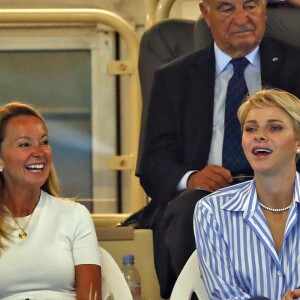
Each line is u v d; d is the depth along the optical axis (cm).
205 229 1405
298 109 1384
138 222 1764
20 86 2131
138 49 2058
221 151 1661
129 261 1648
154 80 1736
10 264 1430
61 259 1449
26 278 1431
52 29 2117
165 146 1698
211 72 1702
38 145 1466
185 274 1461
